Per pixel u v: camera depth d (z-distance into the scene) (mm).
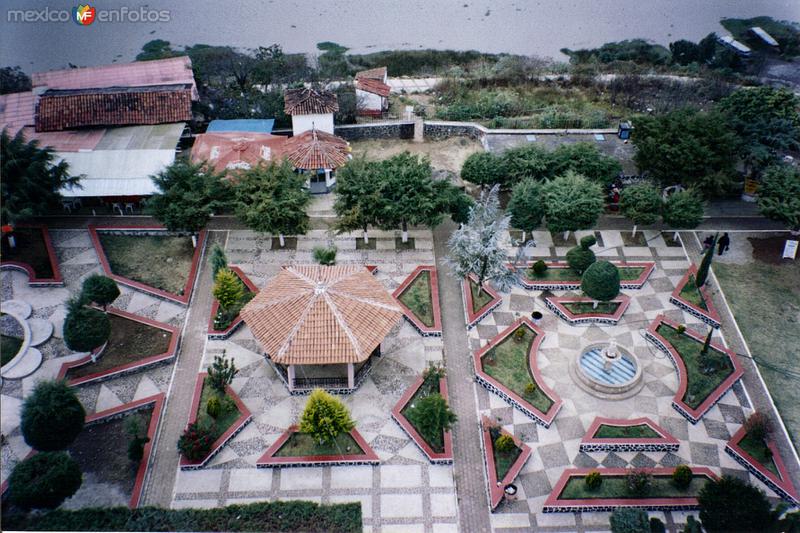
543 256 50812
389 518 34281
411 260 50594
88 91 59969
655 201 49781
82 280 47562
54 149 51844
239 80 72625
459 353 43469
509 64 82750
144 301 46375
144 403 39219
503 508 34906
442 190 49438
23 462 32562
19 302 45312
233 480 35812
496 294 47188
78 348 39938
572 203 48219
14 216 44875
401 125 65000
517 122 66562
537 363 42688
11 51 81000
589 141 59906
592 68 82188
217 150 55344
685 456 37500
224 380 39438
